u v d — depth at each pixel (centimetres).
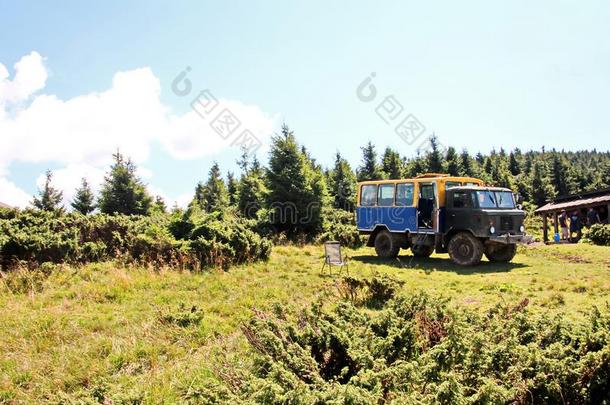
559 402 315
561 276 1110
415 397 287
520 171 6619
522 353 339
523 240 1413
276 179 2538
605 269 1202
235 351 581
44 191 3753
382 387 322
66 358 577
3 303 841
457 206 1459
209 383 347
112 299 882
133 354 588
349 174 4141
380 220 1658
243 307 824
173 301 871
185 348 621
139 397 390
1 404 476
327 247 1221
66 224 1434
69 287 956
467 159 4972
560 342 368
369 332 415
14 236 1128
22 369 552
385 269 1322
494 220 1380
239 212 3189
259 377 382
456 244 1434
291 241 2108
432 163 4366
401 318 437
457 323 396
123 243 1279
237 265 1282
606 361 313
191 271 1150
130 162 3591
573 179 6191
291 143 2570
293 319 514
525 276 1137
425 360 340
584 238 2077
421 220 1562
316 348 414
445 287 1018
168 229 1377
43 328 687
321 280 1097
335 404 270
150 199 3600
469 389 315
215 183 4594
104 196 3512
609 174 6569
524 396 318
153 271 1109
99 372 539
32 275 987
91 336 659
